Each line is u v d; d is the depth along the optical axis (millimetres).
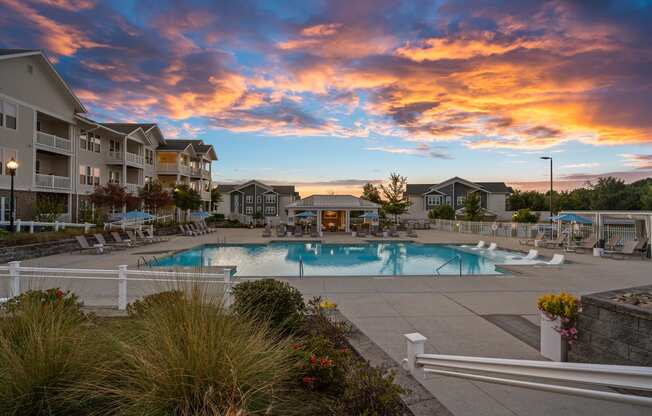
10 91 18281
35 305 3379
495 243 21281
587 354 3988
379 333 5305
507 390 3457
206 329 2660
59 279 8758
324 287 8508
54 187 21312
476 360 2852
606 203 50250
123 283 6105
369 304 7000
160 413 2219
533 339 5121
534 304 7090
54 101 21344
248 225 39875
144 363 2391
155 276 5754
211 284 4809
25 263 12109
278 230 29156
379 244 23188
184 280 3914
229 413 2084
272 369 2678
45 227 18828
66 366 2512
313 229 33062
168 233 27516
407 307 6797
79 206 23844
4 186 17875
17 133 18719
